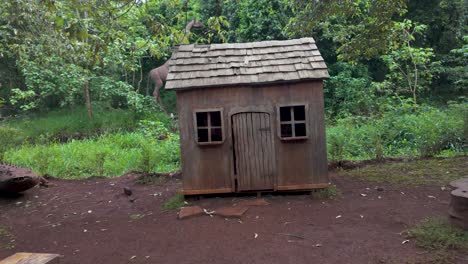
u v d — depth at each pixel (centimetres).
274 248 404
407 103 1278
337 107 1527
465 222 399
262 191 575
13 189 657
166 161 985
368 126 1053
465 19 1695
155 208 580
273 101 562
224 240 432
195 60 594
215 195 587
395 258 363
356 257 373
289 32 912
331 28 1551
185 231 468
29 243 477
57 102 1870
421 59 1302
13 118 1755
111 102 1848
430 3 1716
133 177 787
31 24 830
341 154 801
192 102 565
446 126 886
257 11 1527
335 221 470
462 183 437
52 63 1477
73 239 481
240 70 571
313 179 568
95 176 834
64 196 686
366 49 858
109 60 1314
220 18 691
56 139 1451
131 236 472
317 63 566
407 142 922
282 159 568
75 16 596
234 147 568
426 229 416
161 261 395
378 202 531
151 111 1719
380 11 770
